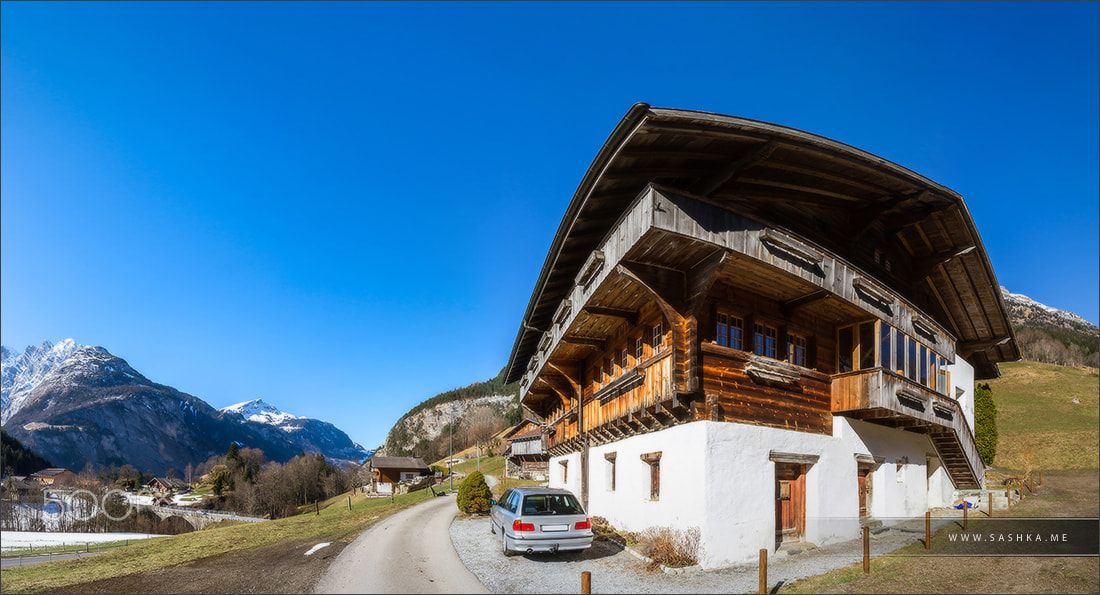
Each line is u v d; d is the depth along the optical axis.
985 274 19.23
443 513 27.52
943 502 20.48
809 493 14.17
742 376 13.48
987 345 23.33
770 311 14.56
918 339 16.73
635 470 15.91
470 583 11.20
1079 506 19.81
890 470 17.17
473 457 113.38
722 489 12.24
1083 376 69.94
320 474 105.62
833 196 14.98
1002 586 10.17
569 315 17.52
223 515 87.50
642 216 11.13
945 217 16.31
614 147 11.20
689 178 12.91
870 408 14.41
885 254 17.97
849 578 10.92
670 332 13.54
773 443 13.41
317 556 15.44
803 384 14.81
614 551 13.98
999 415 57.69
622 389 16.62
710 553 11.82
